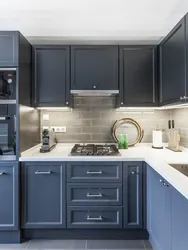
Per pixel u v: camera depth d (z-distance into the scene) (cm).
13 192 215
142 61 254
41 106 252
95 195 218
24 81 229
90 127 291
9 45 213
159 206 177
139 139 285
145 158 211
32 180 218
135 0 206
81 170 218
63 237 225
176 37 195
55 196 218
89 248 208
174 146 252
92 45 252
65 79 252
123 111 290
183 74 179
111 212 218
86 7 217
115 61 253
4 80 213
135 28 251
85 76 253
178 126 269
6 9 218
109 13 228
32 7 216
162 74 239
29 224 218
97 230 225
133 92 254
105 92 251
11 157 215
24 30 253
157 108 265
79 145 269
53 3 210
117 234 225
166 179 149
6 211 215
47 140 241
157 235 184
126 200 217
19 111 215
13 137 215
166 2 208
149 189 208
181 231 132
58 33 257
